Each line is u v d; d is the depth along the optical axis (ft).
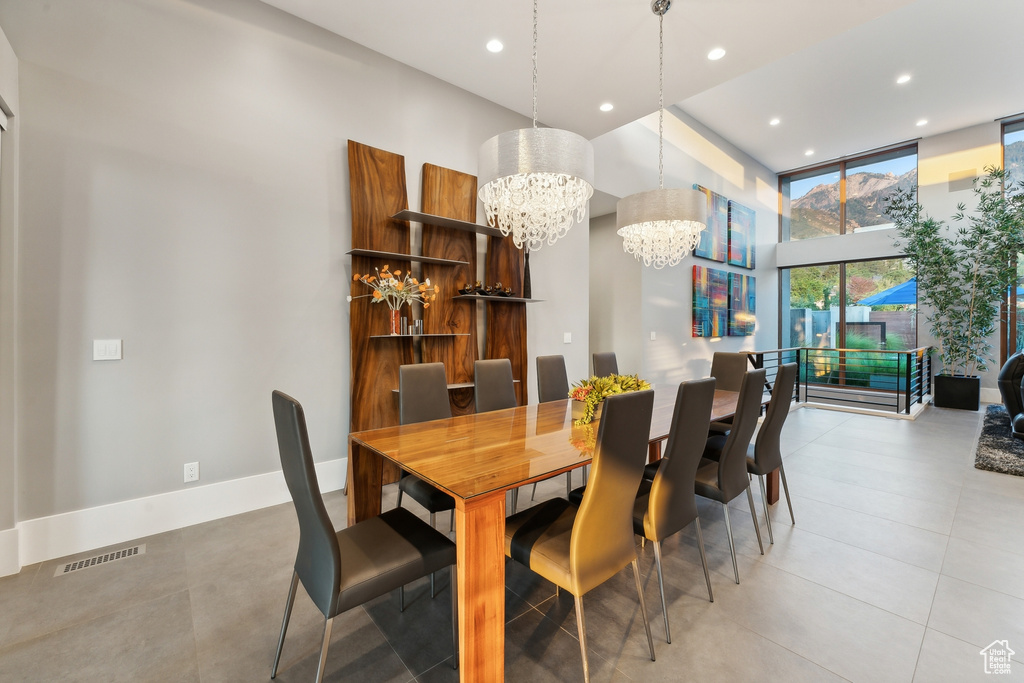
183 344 8.50
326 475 10.32
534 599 6.21
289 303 9.75
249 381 9.25
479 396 9.64
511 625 5.64
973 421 17.11
